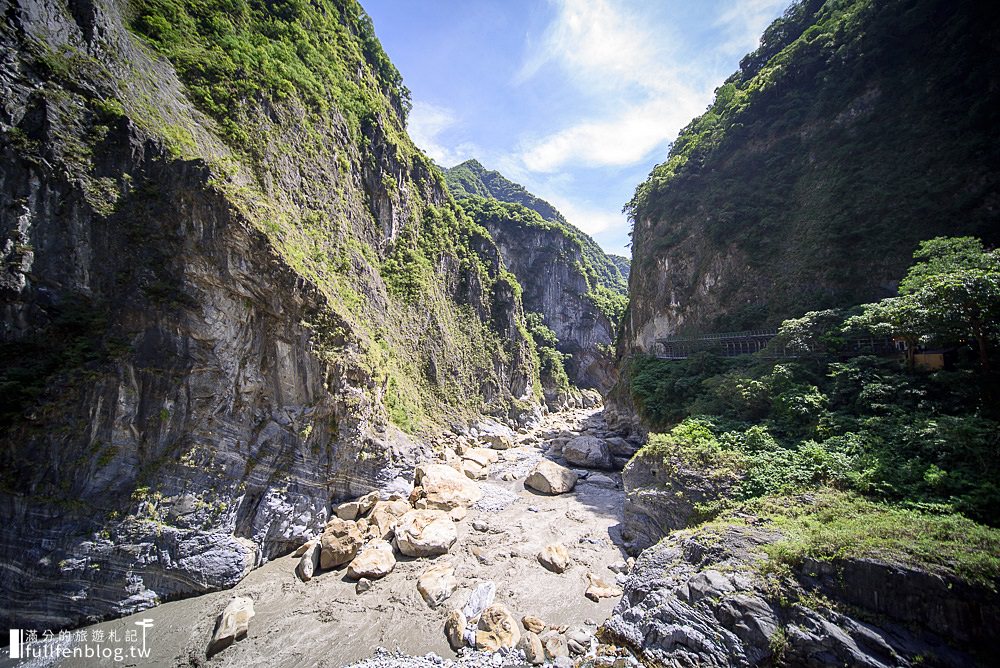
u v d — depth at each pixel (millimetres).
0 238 14516
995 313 13688
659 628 12031
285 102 27922
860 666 9141
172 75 21656
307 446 20375
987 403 14016
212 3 26953
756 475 15719
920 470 12812
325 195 30156
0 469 13109
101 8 18312
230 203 18312
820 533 11320
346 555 17766
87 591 13773
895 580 9555
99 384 15008
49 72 15805
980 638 8516
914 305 14672
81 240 15938
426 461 29547
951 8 28078
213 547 16219
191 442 16719
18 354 14352
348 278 29266
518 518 23016
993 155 22562
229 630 13203
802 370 20203
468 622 14102
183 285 17328
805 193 33688
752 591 11141
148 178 17469
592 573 17281
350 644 13188
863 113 31859
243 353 18734
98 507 14422
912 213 24953
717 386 23594
